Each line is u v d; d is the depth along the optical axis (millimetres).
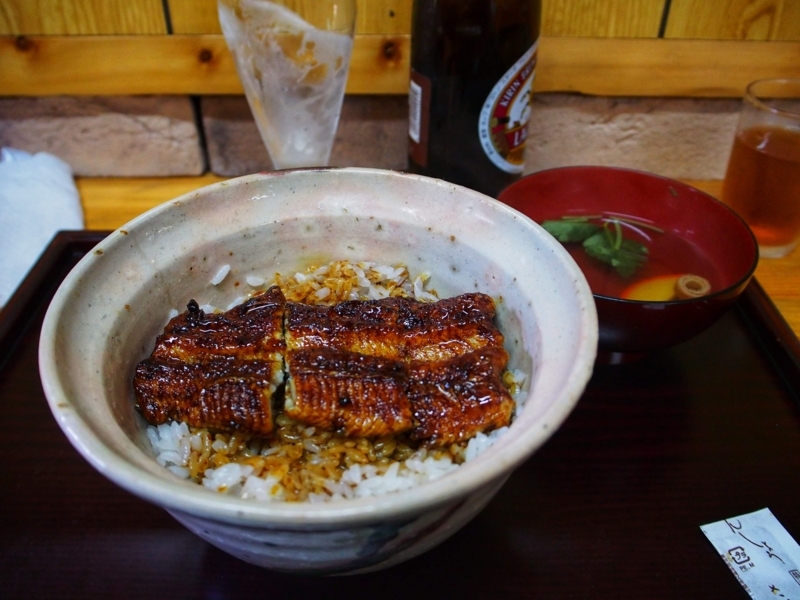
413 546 200
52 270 354
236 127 448
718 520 247
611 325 269
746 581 227
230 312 267
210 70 413
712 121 441
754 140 366
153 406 239
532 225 256
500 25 325
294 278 306
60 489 258
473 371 240
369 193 293
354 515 159
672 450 274
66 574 230
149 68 411
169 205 268
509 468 171
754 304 334
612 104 434
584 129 446
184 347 250
